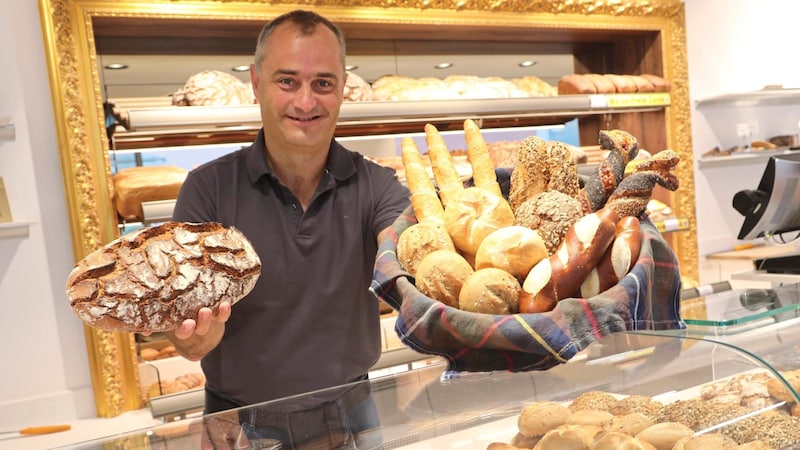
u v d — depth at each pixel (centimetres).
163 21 278
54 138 266
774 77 439
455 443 77
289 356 151
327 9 300
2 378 262
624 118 392
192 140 309
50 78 255
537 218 88
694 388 78
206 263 121
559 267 80
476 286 80
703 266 351
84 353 273
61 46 253
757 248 424
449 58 372
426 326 79
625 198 90
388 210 153
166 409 253
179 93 278
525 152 97
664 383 80
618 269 82
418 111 298
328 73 139
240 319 150
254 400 153
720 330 87
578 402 79
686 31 401
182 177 271
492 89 339
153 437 84
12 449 235
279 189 150
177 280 116
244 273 124
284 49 137
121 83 301
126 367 269
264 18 288
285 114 140
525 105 320
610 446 72
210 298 118
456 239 90
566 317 77
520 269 82
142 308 113
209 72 285
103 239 266
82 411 270
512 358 83
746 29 427
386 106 293
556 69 403
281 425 84
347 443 78
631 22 366
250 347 151
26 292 265
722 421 73
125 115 263
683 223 356
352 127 338
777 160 202
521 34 364
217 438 82
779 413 74
